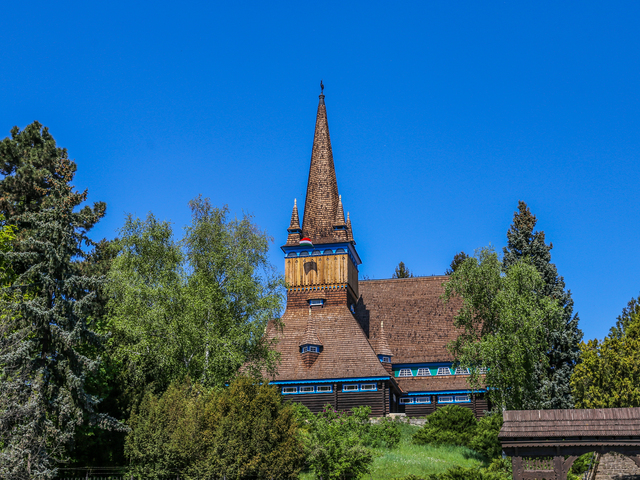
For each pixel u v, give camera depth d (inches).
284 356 2329.0
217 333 1628.9
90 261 1889.8
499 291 1876.2
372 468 1491.1
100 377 1462.8
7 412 1171.3
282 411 1318.9
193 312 1594.5
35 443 1177.4
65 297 1282.0
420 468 1519.4
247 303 1736.0
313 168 2709.2
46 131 1942.7
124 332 1585.9
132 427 1328.7
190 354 1604.3
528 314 1815.9
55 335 1226.0
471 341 1934.1
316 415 1886.1
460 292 1947.6
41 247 1269.7
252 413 1293.1
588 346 1911.9
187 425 1279.5
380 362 2279.8
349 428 1780.3
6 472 1125.1
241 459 1225.4
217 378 1583.4
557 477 1127.0
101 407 1477.6
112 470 1378.0
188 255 1758.1
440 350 2522.1
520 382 1776.6
